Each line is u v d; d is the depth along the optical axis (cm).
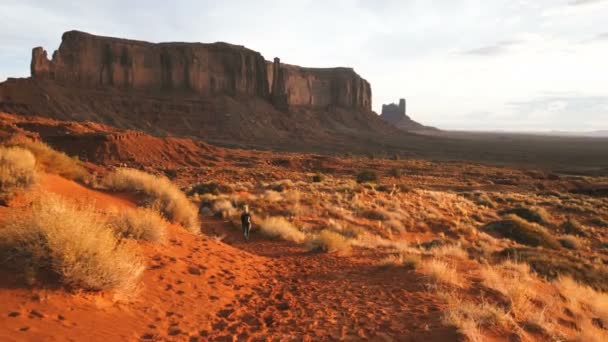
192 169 6450
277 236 1493
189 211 1213
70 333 391
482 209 3031
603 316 683
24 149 1007
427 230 2109
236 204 2111
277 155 9681
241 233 1548
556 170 13112
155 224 793
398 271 885
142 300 532
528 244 1944
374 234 1844
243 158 8688
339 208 2275
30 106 14288
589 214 3108
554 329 539
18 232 471
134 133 7744
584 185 7088
